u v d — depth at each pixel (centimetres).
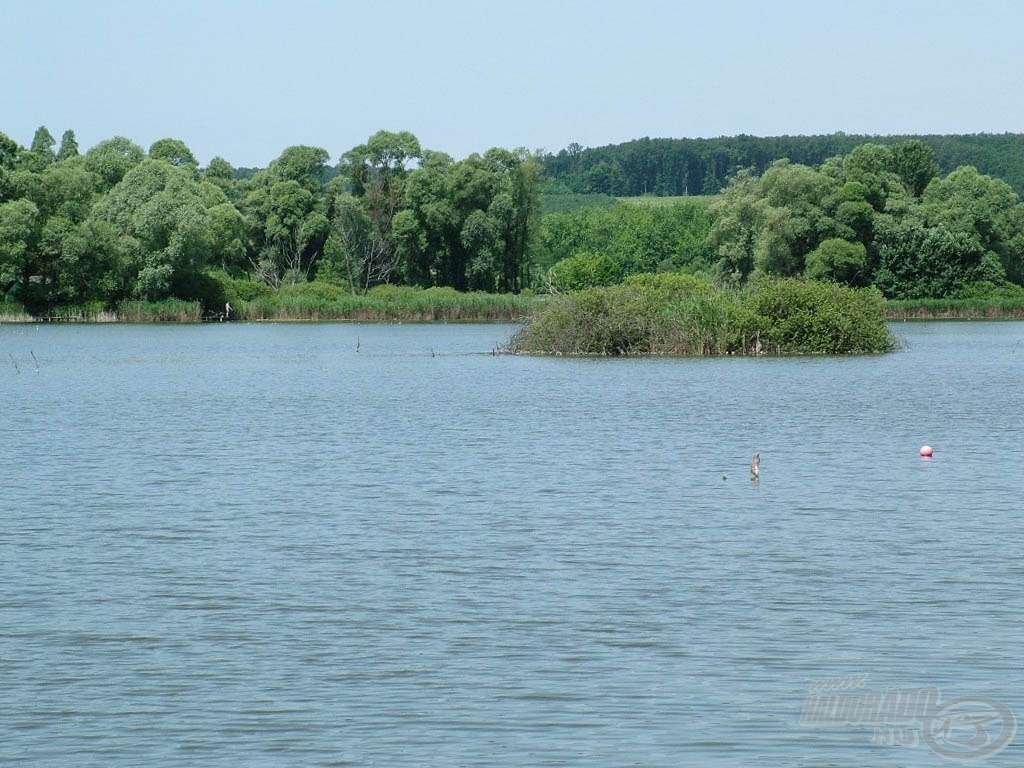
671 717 1986
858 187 16275
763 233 15712
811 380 7862
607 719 1980
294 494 3872
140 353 11150
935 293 16538
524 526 3353
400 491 3916
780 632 2384
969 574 2795
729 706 2030
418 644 2327
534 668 2200
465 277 18462
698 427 5550
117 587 2725
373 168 18962
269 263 18375
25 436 5384
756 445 4938
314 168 19025
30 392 7575
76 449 4947
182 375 8831
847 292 10356
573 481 4088
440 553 3031
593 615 2500
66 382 8281
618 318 10025
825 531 3269
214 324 16000
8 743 1900
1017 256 17988
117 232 15575
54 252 15275
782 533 3244
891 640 2331
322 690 2102
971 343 11831
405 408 6506
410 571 2853
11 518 3497
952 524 3341
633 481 4081
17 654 2278
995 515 3459
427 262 18650
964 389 7275
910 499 3722
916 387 7406
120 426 5775
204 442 5162
